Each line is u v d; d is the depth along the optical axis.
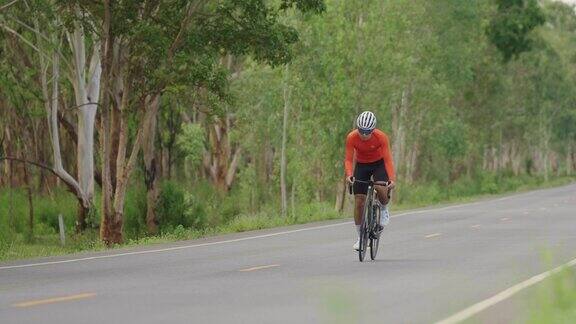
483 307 34.53
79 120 113.25
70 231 119.75
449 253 60.16
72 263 55.81
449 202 172.75
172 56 92.88
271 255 60.12
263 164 174.25
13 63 118.31
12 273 49.91
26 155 128.88
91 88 113.00
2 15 105.75
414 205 162.62
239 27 94.69
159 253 62.84
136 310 34.03
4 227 123.50
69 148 157.38
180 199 117.25
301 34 141.62
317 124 146.38
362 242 54.31
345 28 147.38
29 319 31.86
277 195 171.00
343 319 27.05
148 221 116.31
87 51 122.12
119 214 97.31
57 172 111.94
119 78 96.56
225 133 177.50
